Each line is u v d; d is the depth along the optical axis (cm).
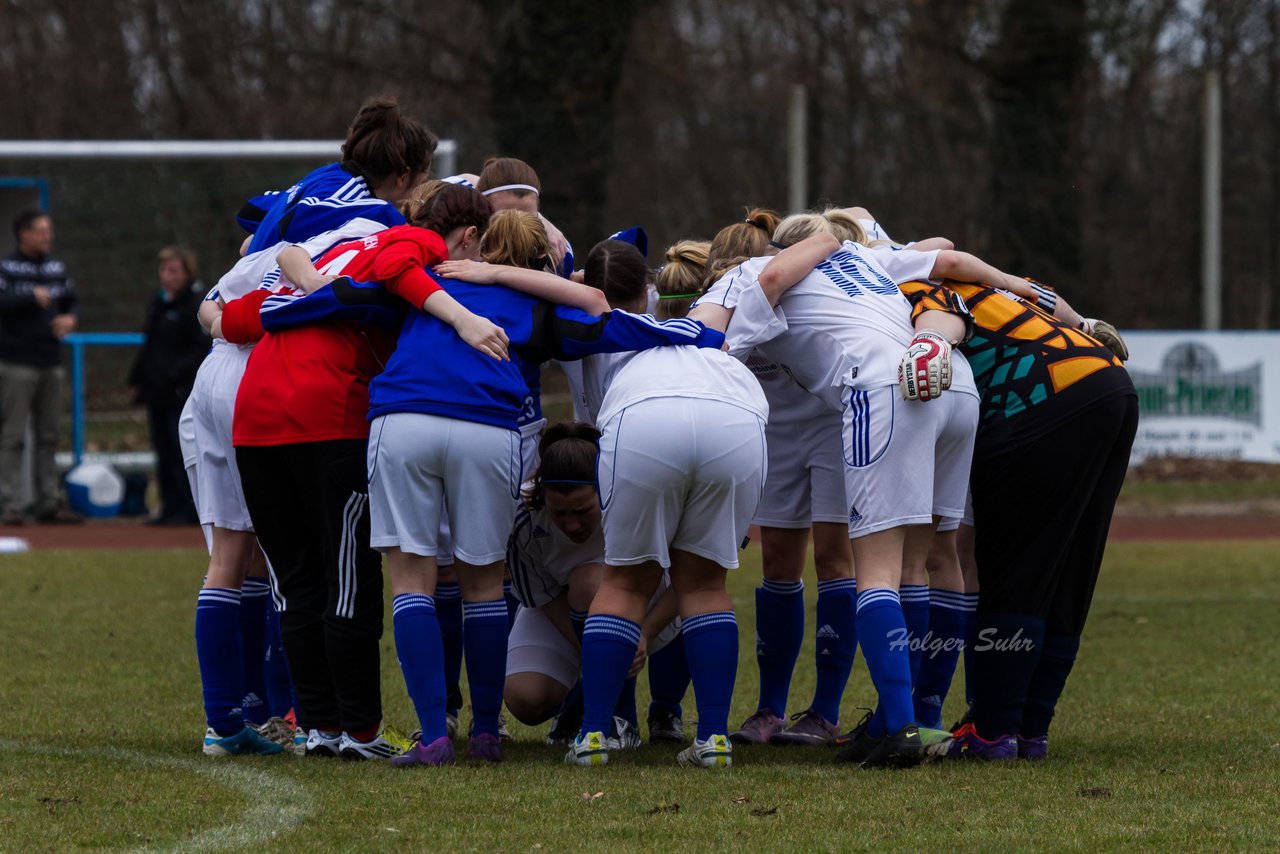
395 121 1750
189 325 4644
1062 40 6341
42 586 3322
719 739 1600
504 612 1634
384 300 1603
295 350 1612
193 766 1591
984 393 1628
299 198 1714
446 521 1783
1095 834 1275
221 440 1708
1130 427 1641
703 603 1630
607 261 1741
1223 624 2886
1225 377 5334
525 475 1836
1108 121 5916
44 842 1252
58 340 4738
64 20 9850
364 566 1609
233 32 9231
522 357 1633
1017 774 1548
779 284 1659
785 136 5825
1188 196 5928
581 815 1348
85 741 1755
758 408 1608
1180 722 1928
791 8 8956
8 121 9862
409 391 1555
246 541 1720
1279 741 1780
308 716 1667
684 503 1588
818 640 1894
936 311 1634
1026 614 1622
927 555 1711
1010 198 5631
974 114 6169
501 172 1933
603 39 6053
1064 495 1605
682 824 1311
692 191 5888
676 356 1606
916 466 1582
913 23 7744
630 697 1842
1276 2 7888
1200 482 5328
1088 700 2106
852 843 1247
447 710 1866
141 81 9794
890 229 5662
